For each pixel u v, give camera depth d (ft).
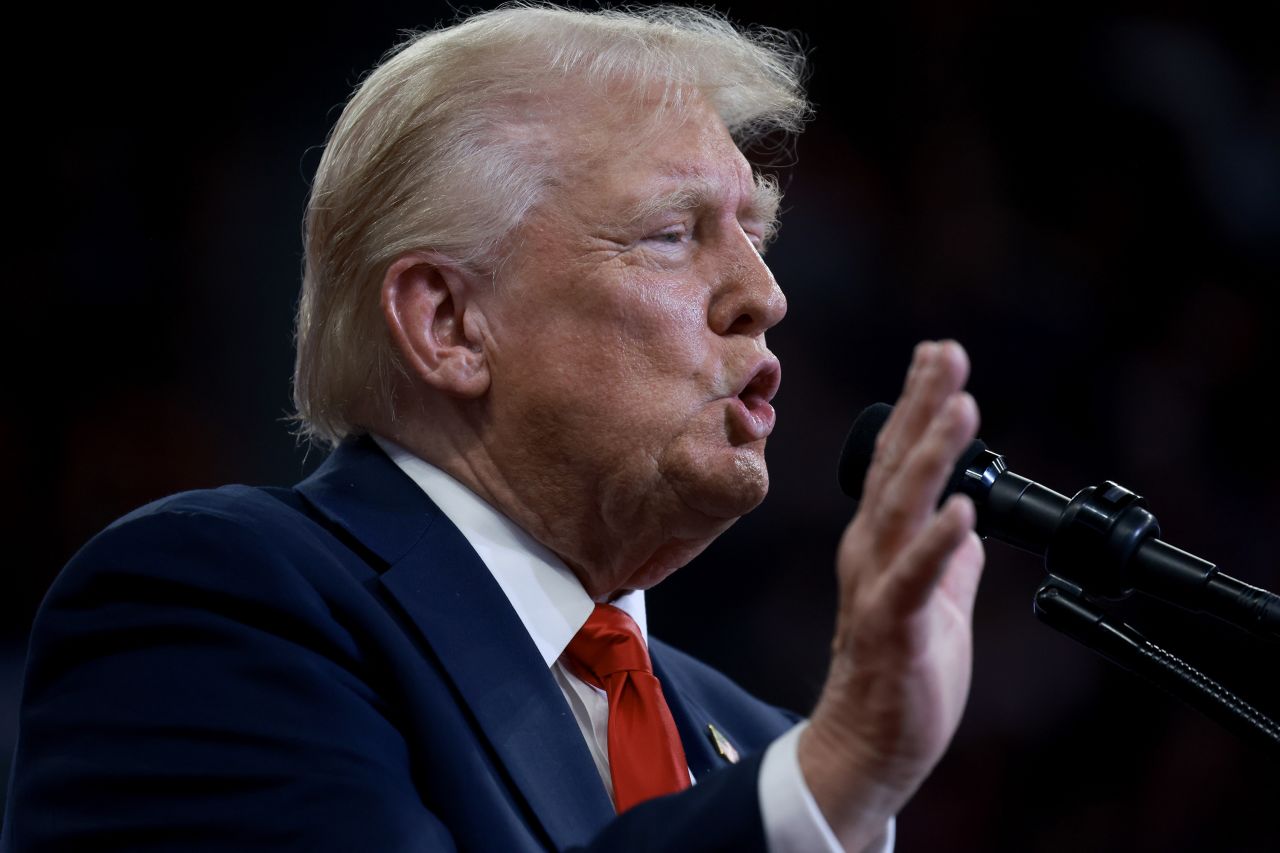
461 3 53.88
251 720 16.43
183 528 17.83
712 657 53.67
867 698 13.20
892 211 60.54
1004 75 62.44
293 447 51.21
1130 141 62.39
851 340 58.59
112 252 51.13
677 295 20.12
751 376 20.25
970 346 59.36
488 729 17.67
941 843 52.08
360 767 16.26
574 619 20.20
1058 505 16.07
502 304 20.24
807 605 54.39
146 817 16.02
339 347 21.21
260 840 15.67
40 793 16.63
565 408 19.89
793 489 56.13
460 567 19.34
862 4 61.72
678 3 53.06
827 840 13.41
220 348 51.31
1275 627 14.73
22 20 51.47
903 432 12.81
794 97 24.25
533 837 17.12
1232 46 63.77
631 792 18.90
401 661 17.74
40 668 17.60
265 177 52.54
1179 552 15.47
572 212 20.22
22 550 48.42
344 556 19.01
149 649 17.06
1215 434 59.93
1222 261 61.77
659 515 20.07
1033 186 62.08
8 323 49.80
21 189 50.78
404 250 20.39
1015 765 52.95
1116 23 62.95
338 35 53.42
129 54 52.21
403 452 20.94
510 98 20.75
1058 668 53.62
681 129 20.92
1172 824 51.93
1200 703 15.46
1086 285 61.05
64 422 49.65
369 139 21.08
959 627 13.79
